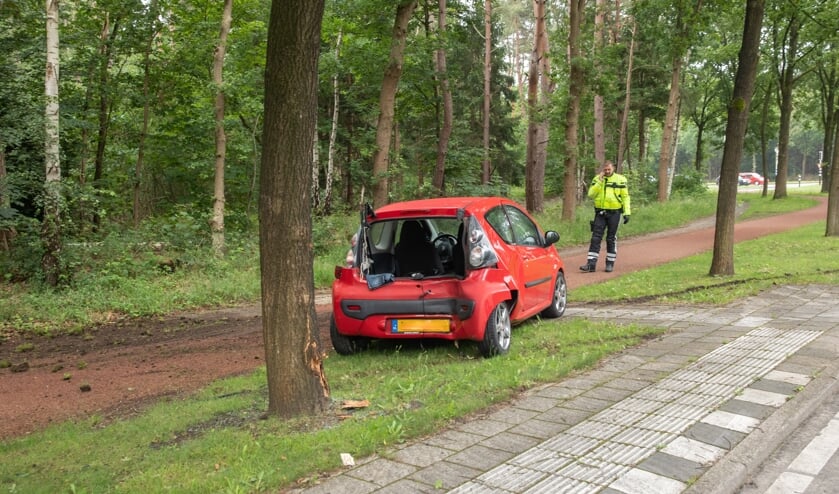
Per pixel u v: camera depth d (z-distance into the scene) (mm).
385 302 6090
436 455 3746
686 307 8203
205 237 17438
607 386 4980
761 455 3770
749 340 6195
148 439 4348
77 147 18266
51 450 4266
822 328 6520
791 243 14844
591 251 12359
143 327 9383
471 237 6074
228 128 20172
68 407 5566
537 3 22922
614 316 7941
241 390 5547
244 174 23469
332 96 26047
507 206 7340
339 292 6301
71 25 17062
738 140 10141
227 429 4320
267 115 4262
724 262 10352
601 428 4094
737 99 10070
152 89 19875
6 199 12297
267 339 4469
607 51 18672
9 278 12609
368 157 26406
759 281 9586
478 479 3406
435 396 4762
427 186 22250
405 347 6758
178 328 9188
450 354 6316
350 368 5992
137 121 21188
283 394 4457
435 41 20281
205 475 3535
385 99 16891
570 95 19156
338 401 4680
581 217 21094
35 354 7801
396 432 4008
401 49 16688
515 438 3979
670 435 3936
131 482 3504
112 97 18688
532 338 6816
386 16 18531
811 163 98625
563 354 6047
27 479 3773
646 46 35844
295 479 3465
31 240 12516
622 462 3576
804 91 41031
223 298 11594
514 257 6629
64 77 16812
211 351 7570
